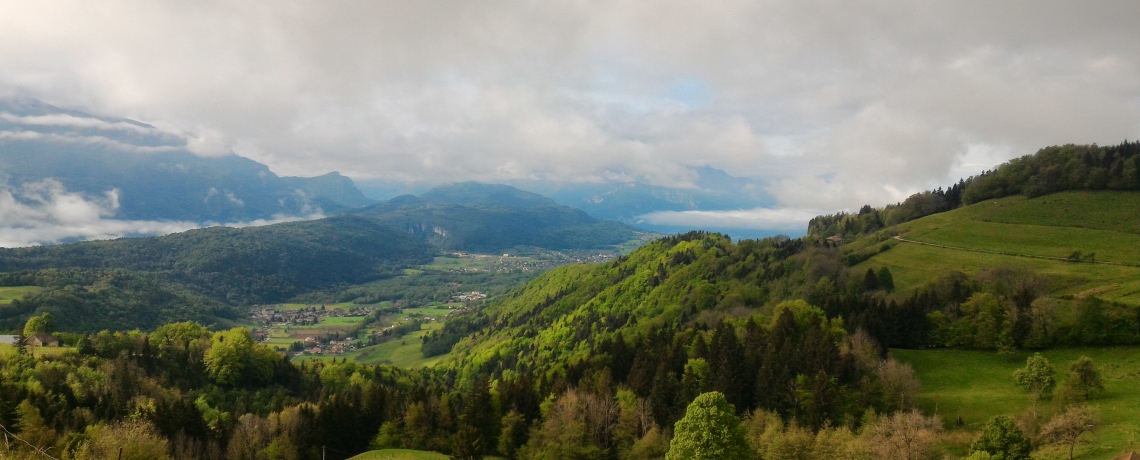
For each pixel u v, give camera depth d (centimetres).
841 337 11262
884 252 18812
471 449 8950
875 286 15812
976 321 11362
